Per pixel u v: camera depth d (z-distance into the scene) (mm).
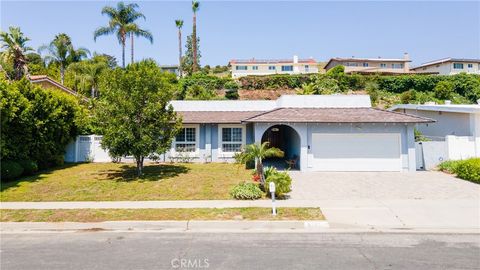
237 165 20781
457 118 22094
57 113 19156
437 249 7559
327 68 77250
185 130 22922
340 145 19844
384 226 9406
